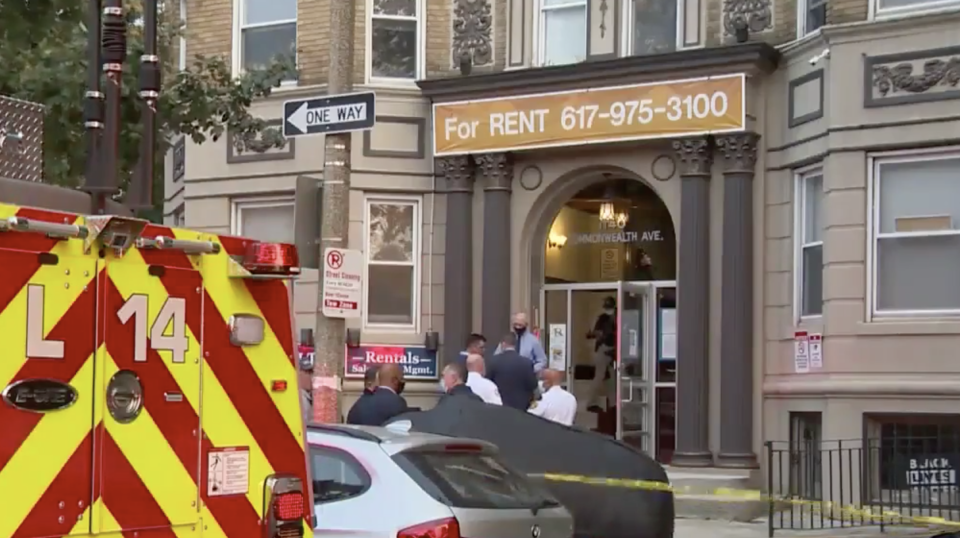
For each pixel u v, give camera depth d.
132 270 4.41
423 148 16.59
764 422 14.53
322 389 10.16
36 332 4.10
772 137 14.71
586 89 15.25
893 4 13.59
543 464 9.89
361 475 7.01
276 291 4.96
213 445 4.66
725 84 14.48
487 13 16.45
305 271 15.40
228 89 12.25
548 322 16.50
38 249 4.12
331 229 10.28
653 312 16.03
